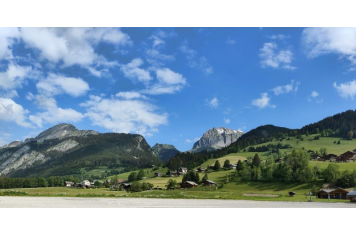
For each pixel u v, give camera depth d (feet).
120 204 157.99
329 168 522.88
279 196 359.66
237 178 649.20
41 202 154.30
